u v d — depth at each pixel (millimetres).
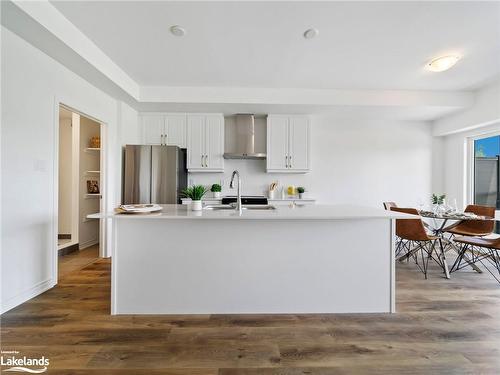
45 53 2418
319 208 2494
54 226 2572
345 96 3820
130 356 1561
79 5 2059
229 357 1561
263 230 2088
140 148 3807
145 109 4145
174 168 3879
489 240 2924
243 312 2094
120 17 2207
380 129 4770
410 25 2285
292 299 2105
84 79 2990
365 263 2113
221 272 2088
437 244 4355
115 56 2883
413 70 3176
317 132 4762
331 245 2107
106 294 2412
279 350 1624
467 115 3994
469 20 2213
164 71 3258
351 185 4762
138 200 3795
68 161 4414
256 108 4047
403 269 3178
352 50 2723
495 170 3963
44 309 2119
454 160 4566
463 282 2750
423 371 1449
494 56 2828
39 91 2373
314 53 2787
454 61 2842
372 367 1479
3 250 2049
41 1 1966
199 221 2072
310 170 4598
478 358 1554
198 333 1803
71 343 1679
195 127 4309
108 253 3627
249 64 3053
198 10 2111
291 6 2059
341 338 1753
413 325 1913
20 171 2193
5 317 1986
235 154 4262
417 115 4395
